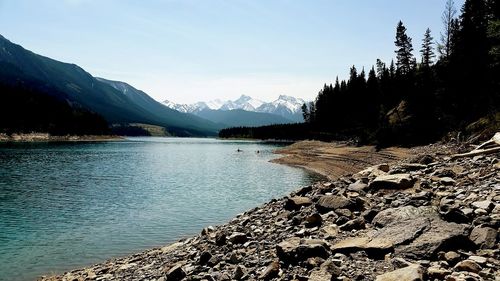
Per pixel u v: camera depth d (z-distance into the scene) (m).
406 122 69.06
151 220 27.41
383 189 15.04
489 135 26.80
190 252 14.54
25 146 125.50
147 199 36.34
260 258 10.73
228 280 9.66
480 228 8.77
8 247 20.95
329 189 18.08
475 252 8.21
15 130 169.00
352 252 9.34
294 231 12.73
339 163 63.53
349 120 134.25
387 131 69.38
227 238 13.95
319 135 140.75
